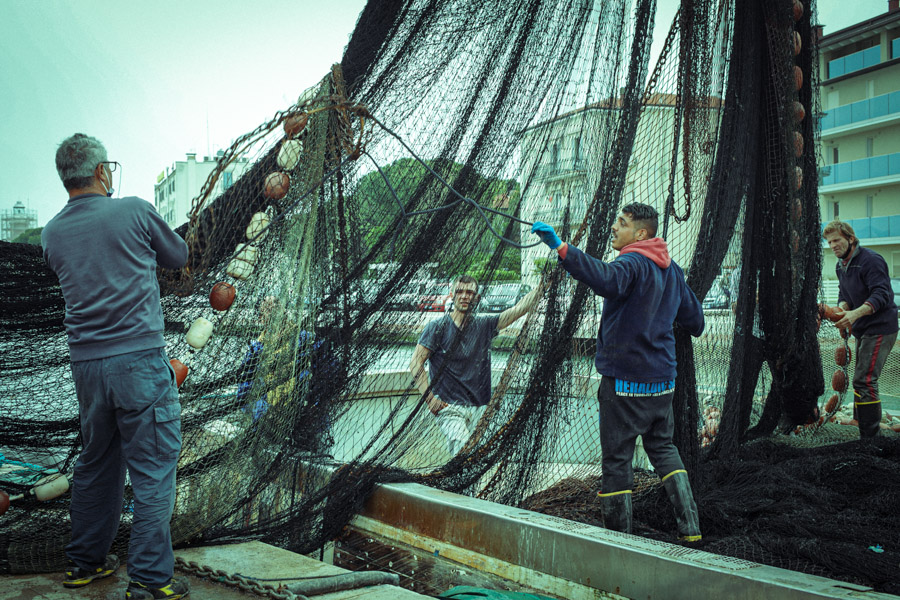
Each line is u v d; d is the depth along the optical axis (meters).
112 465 2.88
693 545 3.44
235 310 3.48
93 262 2.67
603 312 3.65
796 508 3.78
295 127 3.41
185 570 3.08
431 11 3.83
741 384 4.72
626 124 3.89
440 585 3.53
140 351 2.70
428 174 3.91
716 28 4.29
